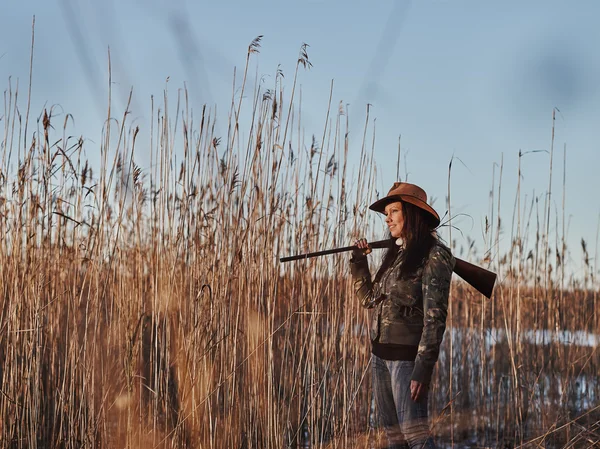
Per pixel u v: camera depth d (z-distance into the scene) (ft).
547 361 18.97
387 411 10.88
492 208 16.89
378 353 10.88
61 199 14.57
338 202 14.76
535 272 18.97
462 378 19.57
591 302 22.16
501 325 21.83
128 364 11.45
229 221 13.25
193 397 11.82
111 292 13.96
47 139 13.33
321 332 14.52
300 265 14.76
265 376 13.17
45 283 14.01
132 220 14.73
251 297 13.30
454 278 24.34
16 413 12.69
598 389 18.34
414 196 10.84
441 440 16.80
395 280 10.70
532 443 15.29
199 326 12.29
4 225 13.98
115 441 12.28
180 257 13.32
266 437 12.87
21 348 13.60
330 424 13.92
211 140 13.00
